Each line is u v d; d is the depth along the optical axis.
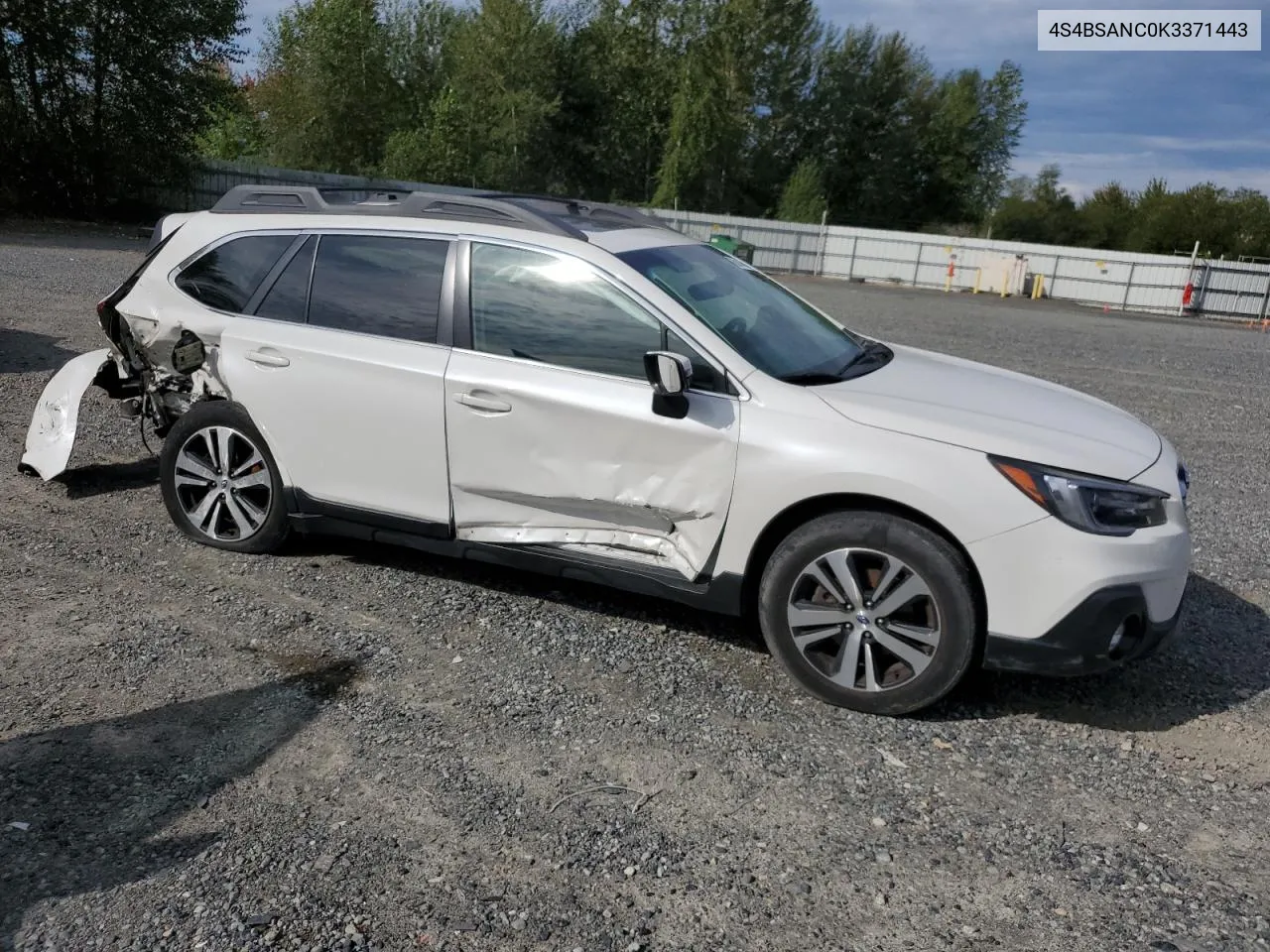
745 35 46.09
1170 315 30.64
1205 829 3.10
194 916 2.56
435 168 40.59
